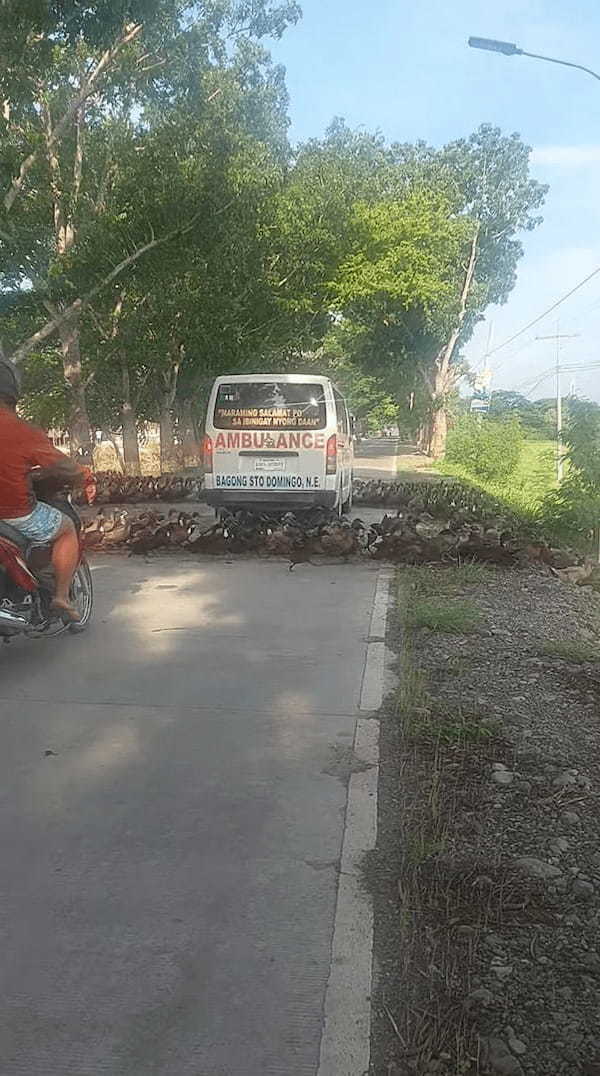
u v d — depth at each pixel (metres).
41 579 6.30
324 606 8.15
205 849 3.64
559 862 3.55
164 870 3.48
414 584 9.03
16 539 6.10
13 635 6.37
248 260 23.45
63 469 6.25
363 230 31.47
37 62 17.81
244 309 24.94
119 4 16.73
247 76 25.77
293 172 28.70
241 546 11.09
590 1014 2.66
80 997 2.76
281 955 2.95
